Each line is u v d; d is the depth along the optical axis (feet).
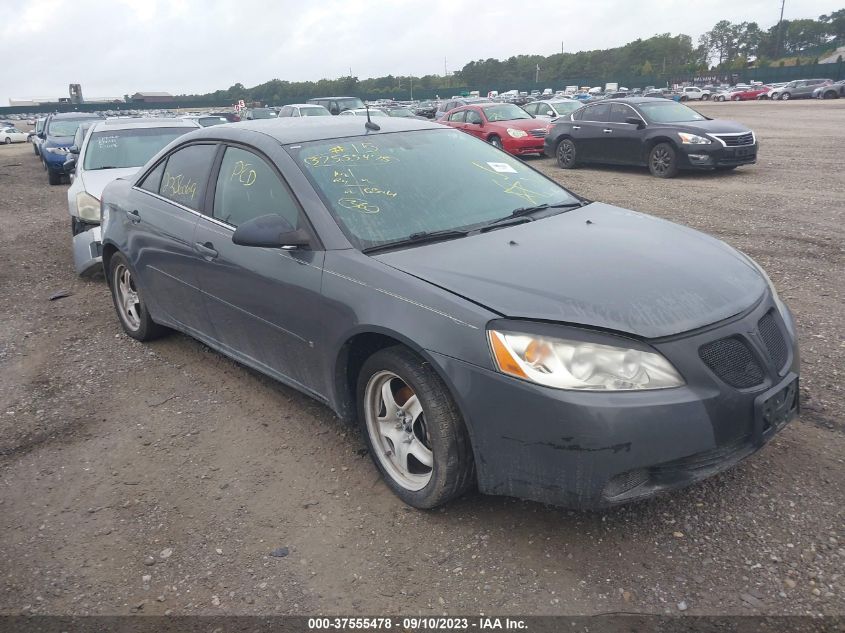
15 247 30.78
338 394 11.03
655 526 9.57
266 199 12.16
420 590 8.72
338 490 10.91
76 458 12.37
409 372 9.55
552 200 13.15
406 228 11.20
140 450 12.48
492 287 9.30
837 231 25.79
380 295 9.86
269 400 14.03
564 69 473.26
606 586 8.55
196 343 17.37
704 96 208.03
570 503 8.59
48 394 14.97
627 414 8.13
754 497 10.02
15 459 12.44
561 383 8.31
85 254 22.95
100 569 9.48
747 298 9.62
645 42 462.60
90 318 20.01
